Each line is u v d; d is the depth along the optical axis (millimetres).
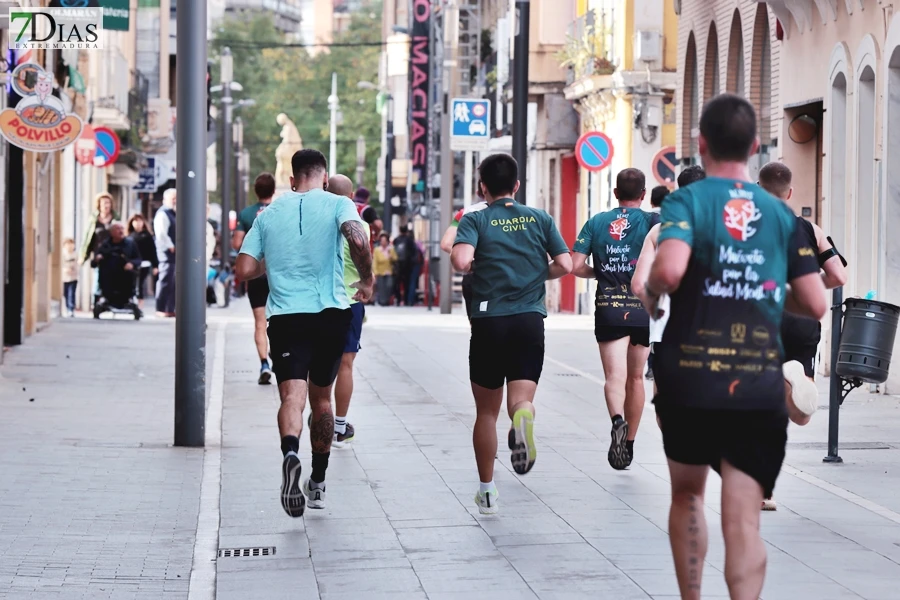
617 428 18359
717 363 9828
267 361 30094
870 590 12820
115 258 53219
